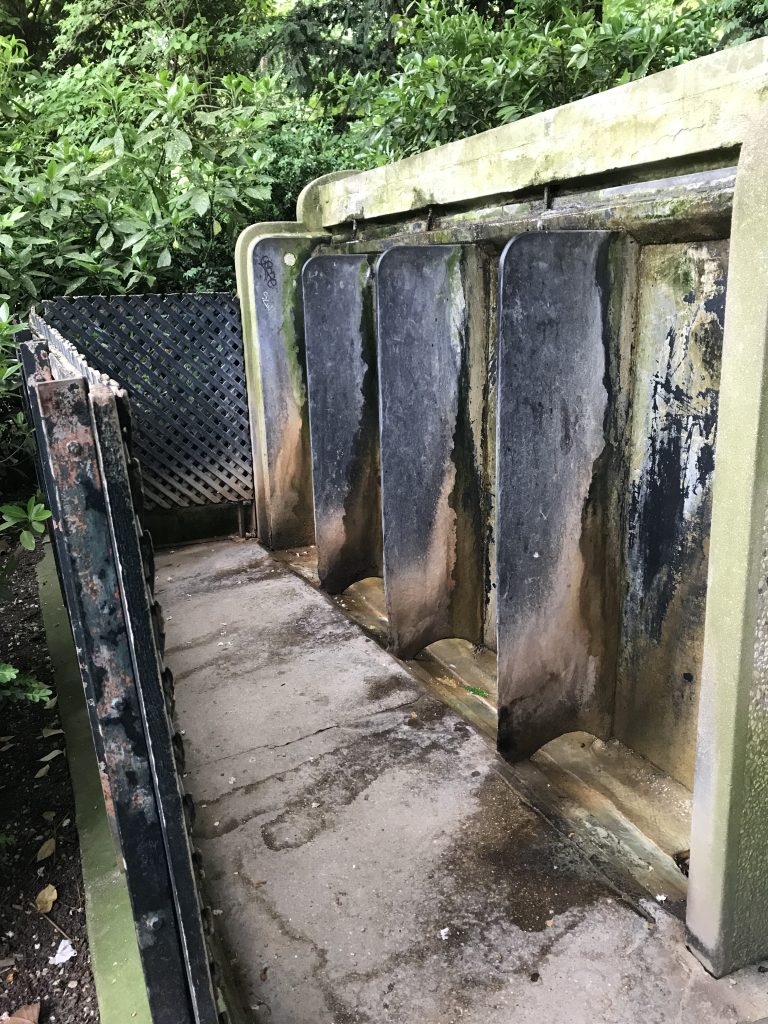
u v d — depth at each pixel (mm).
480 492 2965
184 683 2963
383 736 2549
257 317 3955
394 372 2629
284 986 1643
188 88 5148
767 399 1248
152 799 1093
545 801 2189
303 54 9484
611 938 1706
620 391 2111
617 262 2008
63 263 4789
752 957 1621
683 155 1733
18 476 5008
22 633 3615
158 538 4582
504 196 2473
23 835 2328
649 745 2307
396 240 3117
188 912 1134
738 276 1266
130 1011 1675
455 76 4555
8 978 1842
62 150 5145
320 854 2027
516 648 2191
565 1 4871
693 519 1986
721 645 1395
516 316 1912
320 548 3674
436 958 1688
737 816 1463
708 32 4473
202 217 5121
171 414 4422
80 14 10125
